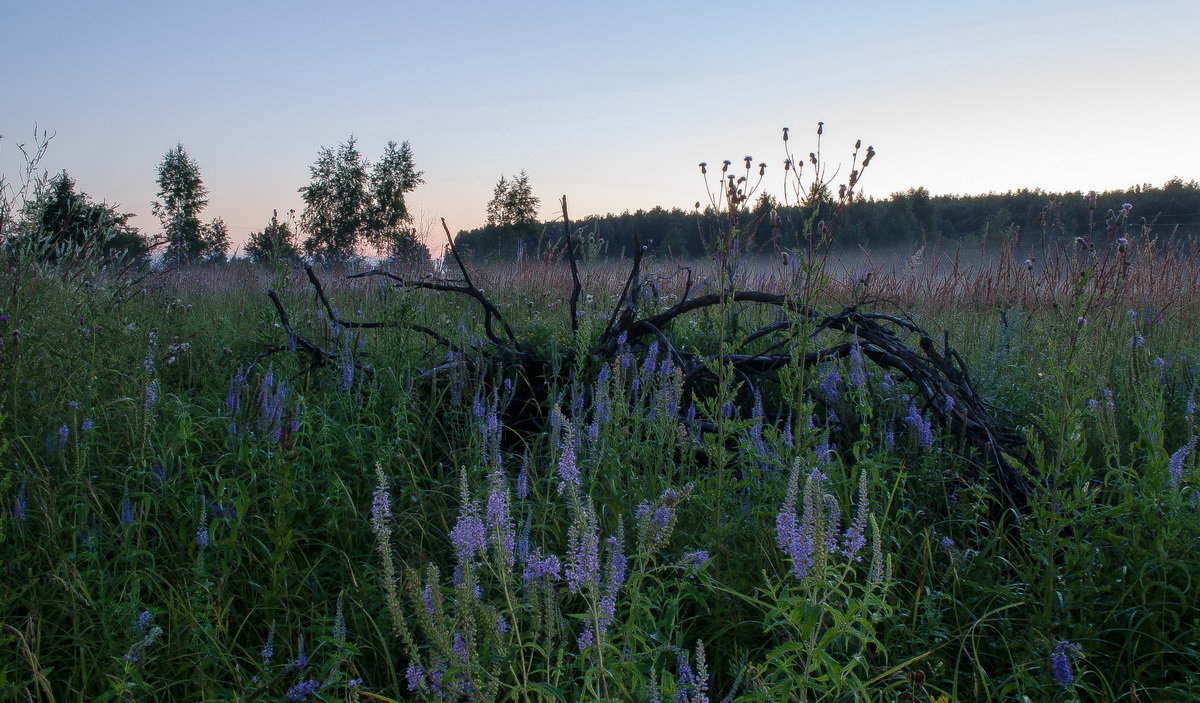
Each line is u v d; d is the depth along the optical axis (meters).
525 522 3.00
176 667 2.76
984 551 3.25
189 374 5.60
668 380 4.00
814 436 3.40
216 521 3.28
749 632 2.90
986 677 2.62
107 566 3.20
